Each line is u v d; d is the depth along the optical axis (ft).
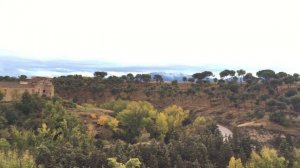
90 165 323.78
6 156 297.12
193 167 357.00
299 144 473.26
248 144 410.31
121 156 326.85
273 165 367.66
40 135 382.42
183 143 387.75
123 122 523.29
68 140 387.14
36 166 300.81
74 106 549.54
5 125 429.38
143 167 325.01
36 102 474.08
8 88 514.68
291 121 573.33
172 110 609.01
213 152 391.24
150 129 527.81
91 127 465.06
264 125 568.82
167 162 356.79
